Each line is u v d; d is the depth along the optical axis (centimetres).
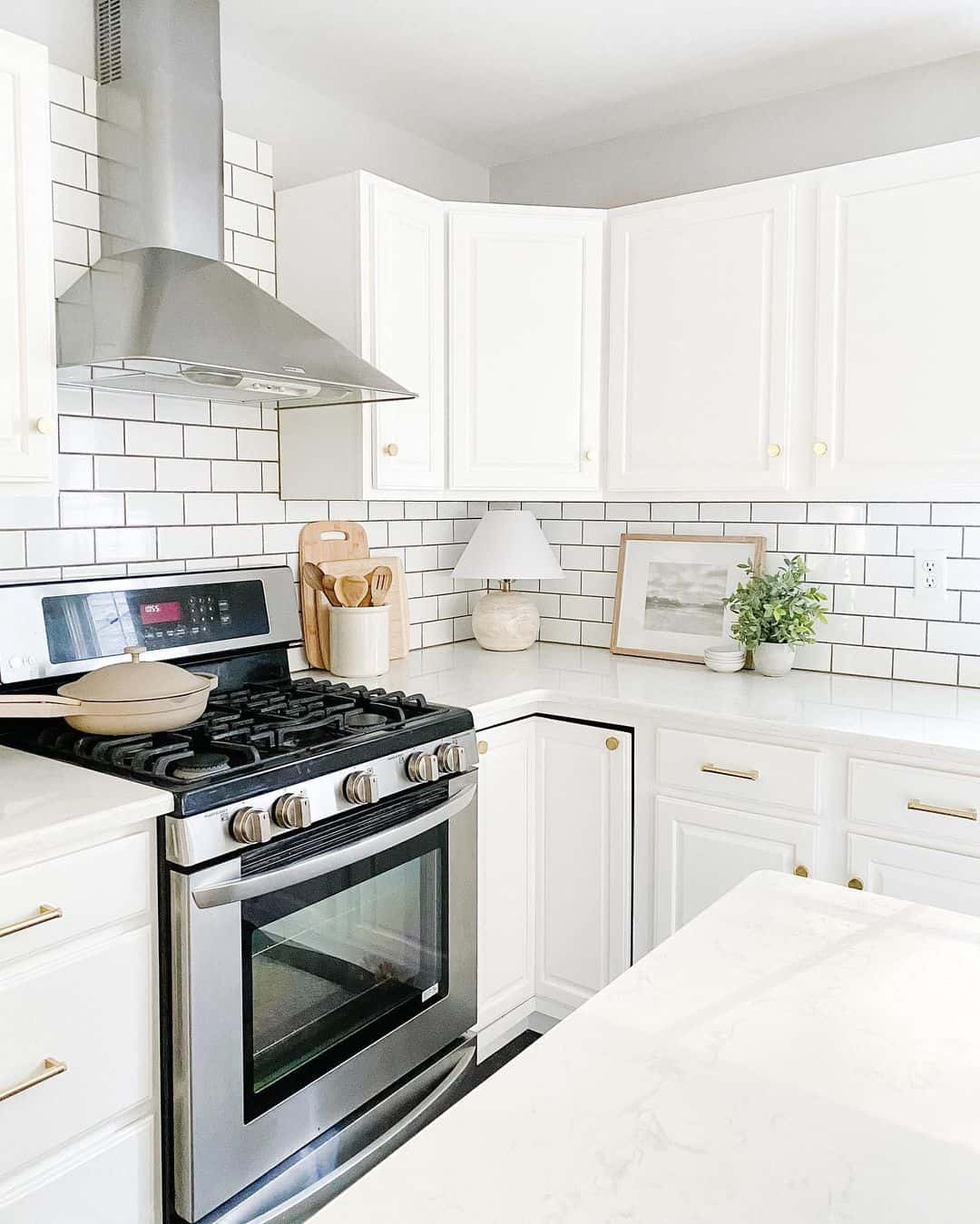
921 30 236
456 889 222
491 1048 250
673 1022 89
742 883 124
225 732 194
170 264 202
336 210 240
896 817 204
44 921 142
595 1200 65
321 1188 185
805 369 242
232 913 166
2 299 167
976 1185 67
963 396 221
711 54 250
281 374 187
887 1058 83
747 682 260
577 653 306
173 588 228
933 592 257
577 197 316
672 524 299
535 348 268
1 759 178
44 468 175
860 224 231
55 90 201
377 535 291
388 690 245
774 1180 67
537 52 250
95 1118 153
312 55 252
